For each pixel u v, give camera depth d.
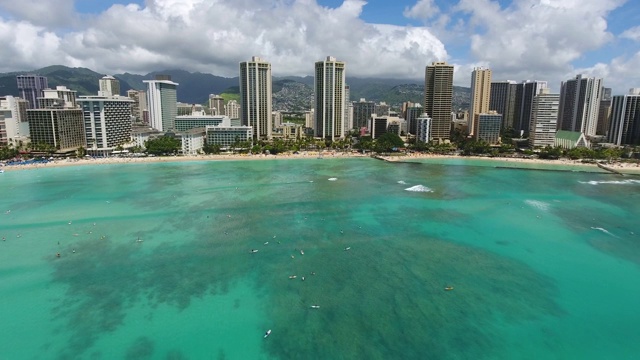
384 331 88.00
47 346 82.94
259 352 81.25
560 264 122.75
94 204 186.50
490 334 87.00
